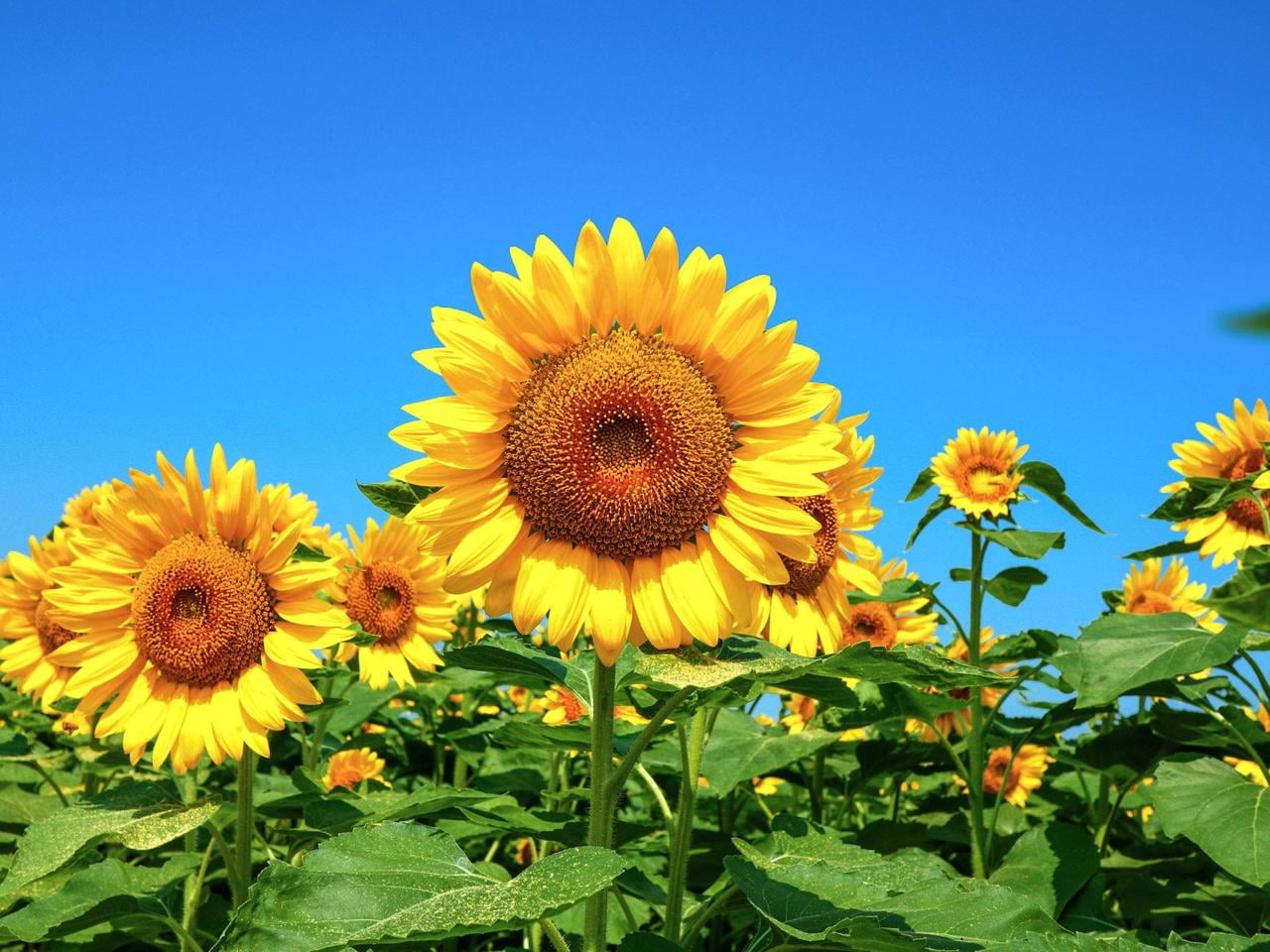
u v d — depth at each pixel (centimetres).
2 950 108
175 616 91
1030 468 117
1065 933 62
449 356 66
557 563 67
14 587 131
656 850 110
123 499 93
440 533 67
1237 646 82
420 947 63
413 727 171
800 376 69
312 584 92
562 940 70
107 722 91
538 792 128
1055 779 155
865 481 98
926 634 133
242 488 93
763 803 133
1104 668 84
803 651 87
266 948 55
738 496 68
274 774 147
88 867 94
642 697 89
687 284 68
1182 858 113
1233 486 104
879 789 161
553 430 67
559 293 66
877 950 58
